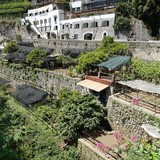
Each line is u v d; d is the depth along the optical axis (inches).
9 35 2925.7
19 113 1044.5
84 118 835.4
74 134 809.5
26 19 2765.7
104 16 1721.2
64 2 2554.1
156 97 860.6
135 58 1176.2
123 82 905.5
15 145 853.2
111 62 1010.1
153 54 1128.2
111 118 877.8
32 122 956.0
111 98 887.1
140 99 836.0
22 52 1765.5
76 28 2001.7
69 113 845.2
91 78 1053.8
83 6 2405.3
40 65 1469.0
